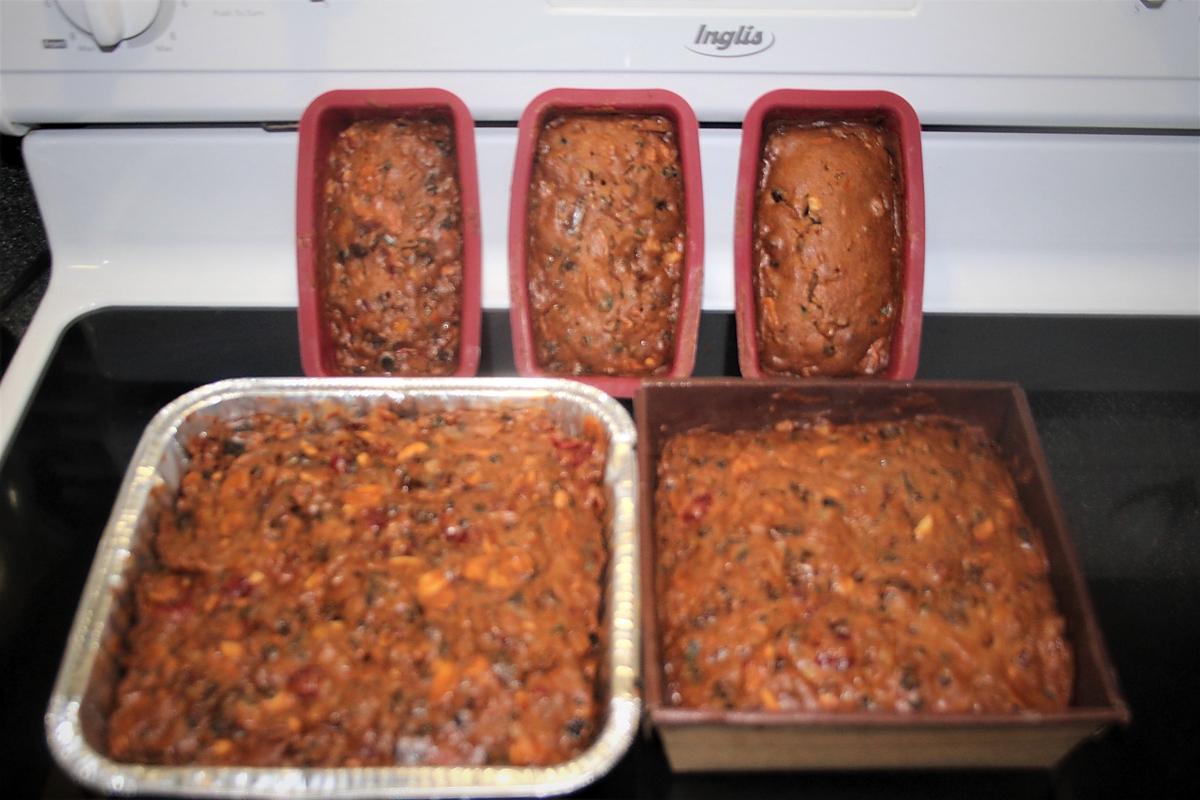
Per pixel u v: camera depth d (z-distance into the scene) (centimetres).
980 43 65
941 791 55
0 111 66
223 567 57
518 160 63
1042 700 55
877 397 62
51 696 54
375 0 63
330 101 63
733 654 55
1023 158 69
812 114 64
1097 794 55
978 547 59
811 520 58
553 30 64
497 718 54
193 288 71
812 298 64
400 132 64
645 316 64
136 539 58
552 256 64
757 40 65
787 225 64
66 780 54
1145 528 64
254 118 67
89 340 69
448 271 64
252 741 53
